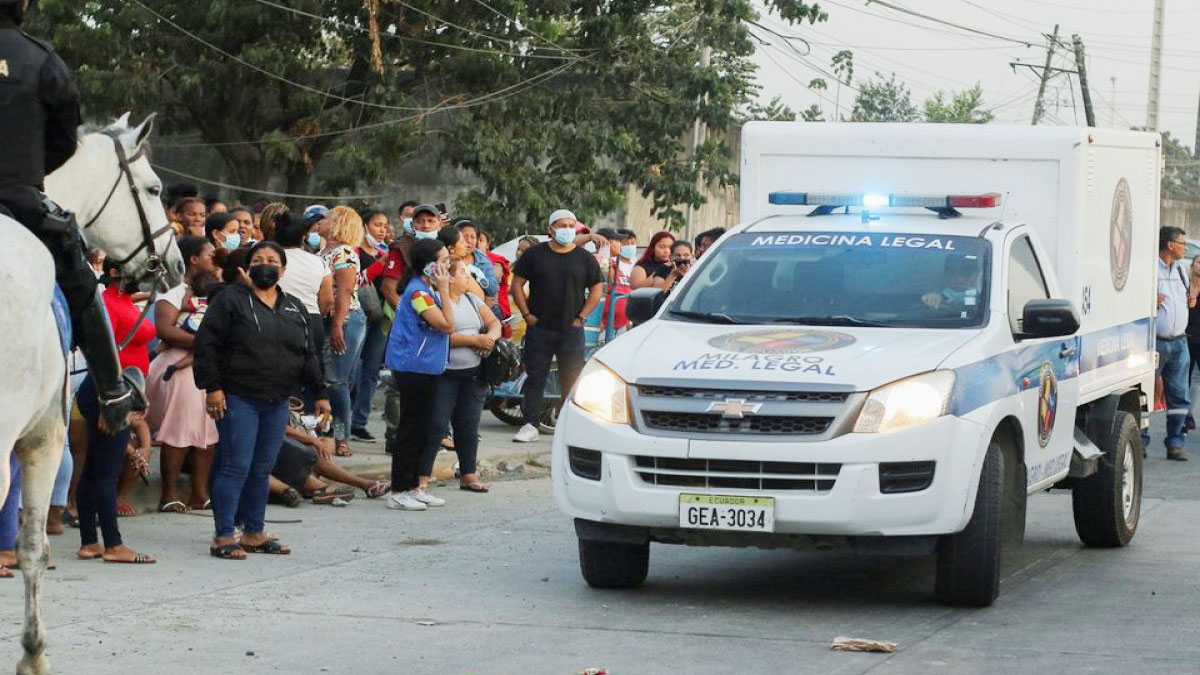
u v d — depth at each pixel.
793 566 10.86
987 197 10.72
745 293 10.25
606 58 28.05
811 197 11.12
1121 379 12.38
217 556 10.73
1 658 7.77
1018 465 9.80
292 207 28.41
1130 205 12.70
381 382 16.23
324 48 28.41
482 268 16.58
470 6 27.47
